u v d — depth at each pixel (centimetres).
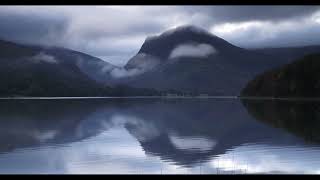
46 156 3403
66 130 5609
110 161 3159
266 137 4494
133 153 3550
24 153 3575
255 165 2941
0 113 9894
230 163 3031
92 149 3803
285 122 6216
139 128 5866
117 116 8544
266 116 7669
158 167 2917
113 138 4684
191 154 3472
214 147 3875
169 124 6506
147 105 15375
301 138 4312
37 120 7494
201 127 5938
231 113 9131
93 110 11288
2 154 3522
